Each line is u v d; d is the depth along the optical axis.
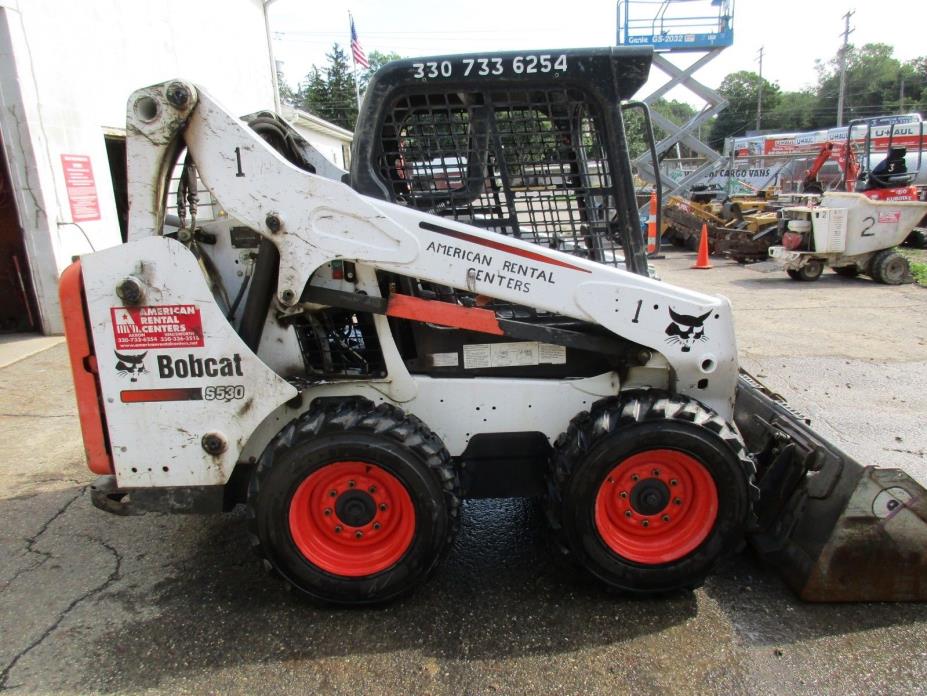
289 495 2.56
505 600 2.78
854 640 2.50
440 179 2.80
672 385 2.88
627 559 2.70
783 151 26.25
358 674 2.36
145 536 3.37
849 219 10.17
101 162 7.97
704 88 17.52
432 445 2.63
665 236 16.14
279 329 2.80
